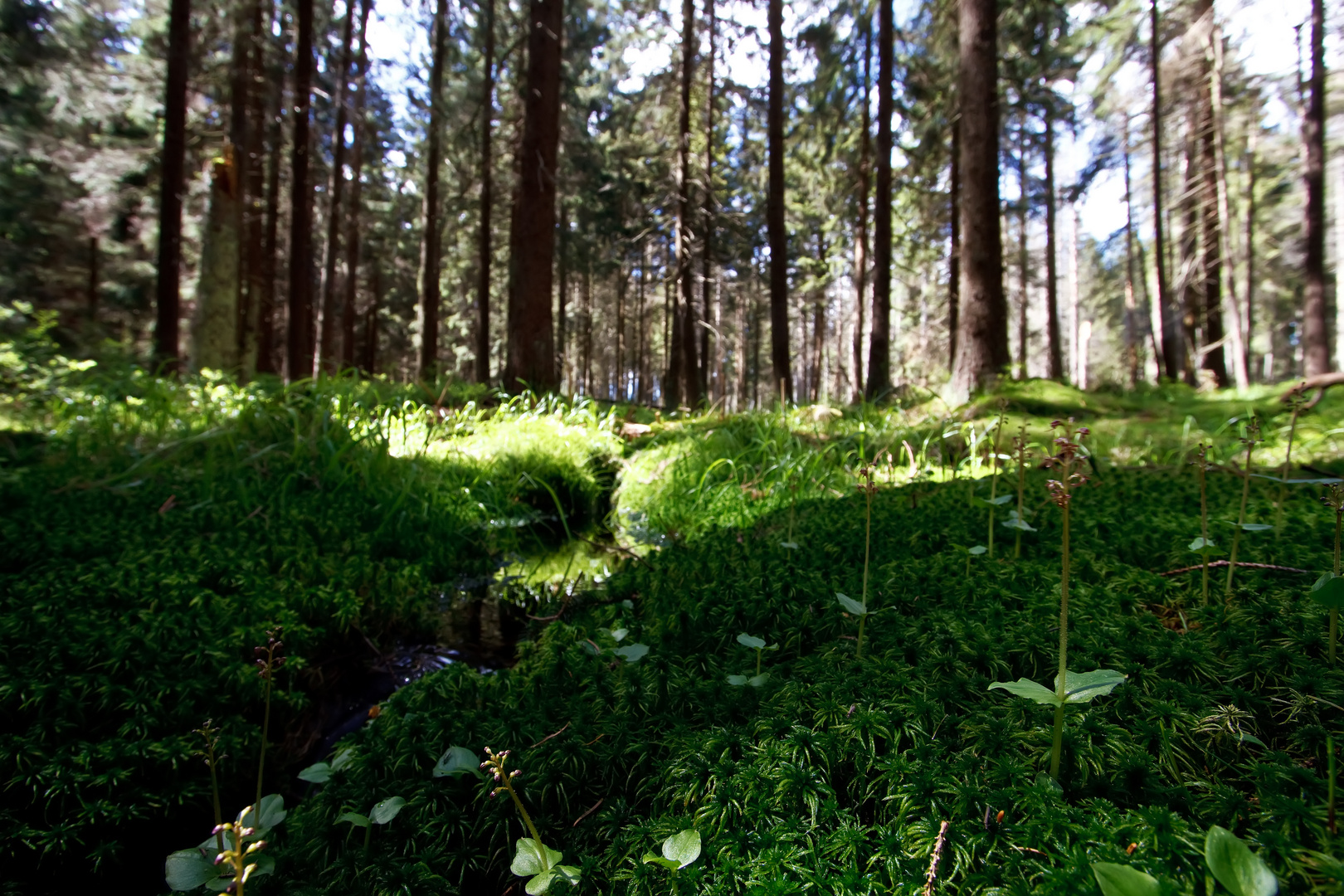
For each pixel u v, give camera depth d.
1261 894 0.75
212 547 3.03
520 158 8.90
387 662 2.78
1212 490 2.99
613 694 1.68
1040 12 12.12
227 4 11.34
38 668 1.87
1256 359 39.72
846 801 1.25
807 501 3.80
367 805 1.40
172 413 5.21
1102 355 43.47
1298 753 1.19
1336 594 1.24
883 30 12.30
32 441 4.80
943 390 7.77
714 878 1.09
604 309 35.91
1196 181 14.94
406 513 4.09
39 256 15.81
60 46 12.72
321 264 23.66
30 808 1.55
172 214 9.20
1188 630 1.64
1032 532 2.42
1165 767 1.18
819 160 17.61
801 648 1.86
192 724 1.88
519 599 3.42
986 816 1.08
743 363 31.25
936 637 1.62
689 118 16.56
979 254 7.41
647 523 4.99
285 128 15.98
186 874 1.15
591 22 18.36
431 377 14.23
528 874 1.13
